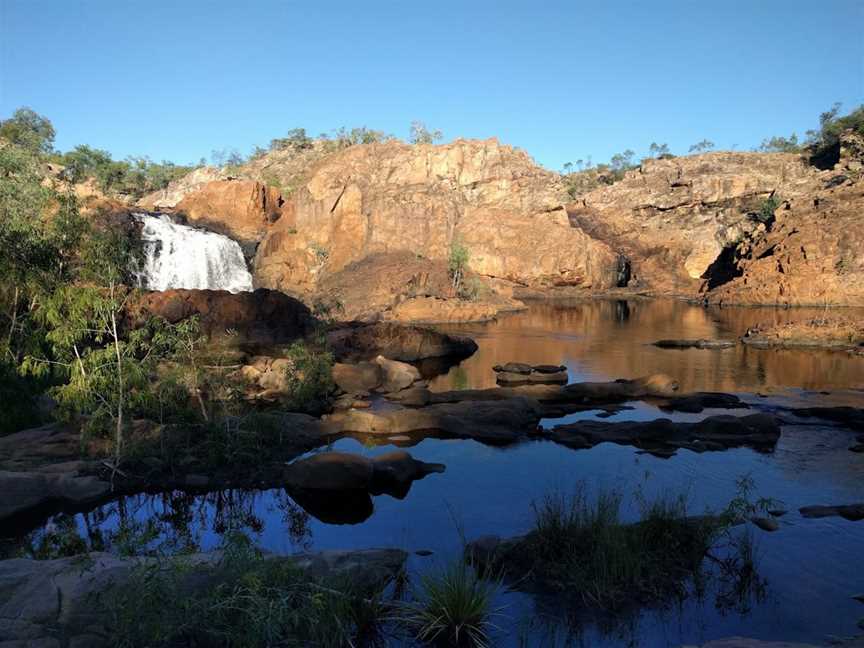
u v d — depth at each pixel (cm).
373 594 835
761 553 995
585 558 925
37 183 2309
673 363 3312
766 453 1612
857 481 1388
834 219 8956
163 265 6391
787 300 7850
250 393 2270
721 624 796
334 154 12838
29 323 1797
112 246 1559
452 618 774
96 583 717
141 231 6122
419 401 2250
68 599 695
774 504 1234
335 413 2048
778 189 11956
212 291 3856
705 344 4028
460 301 6412
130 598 637
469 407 1964
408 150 11031
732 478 1410
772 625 795
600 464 1527
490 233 9612
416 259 8375
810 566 953
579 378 2869
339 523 1185
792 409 2128
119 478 1377
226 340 3186
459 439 1764
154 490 1363
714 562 962
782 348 3928
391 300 6838
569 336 4653
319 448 1673
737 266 9500
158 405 1583
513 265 9512
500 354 3694
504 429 1814
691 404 2153
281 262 7894
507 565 948
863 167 11469
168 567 692
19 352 1781
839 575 927
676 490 1329
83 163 11769
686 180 12975
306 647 672
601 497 1111
